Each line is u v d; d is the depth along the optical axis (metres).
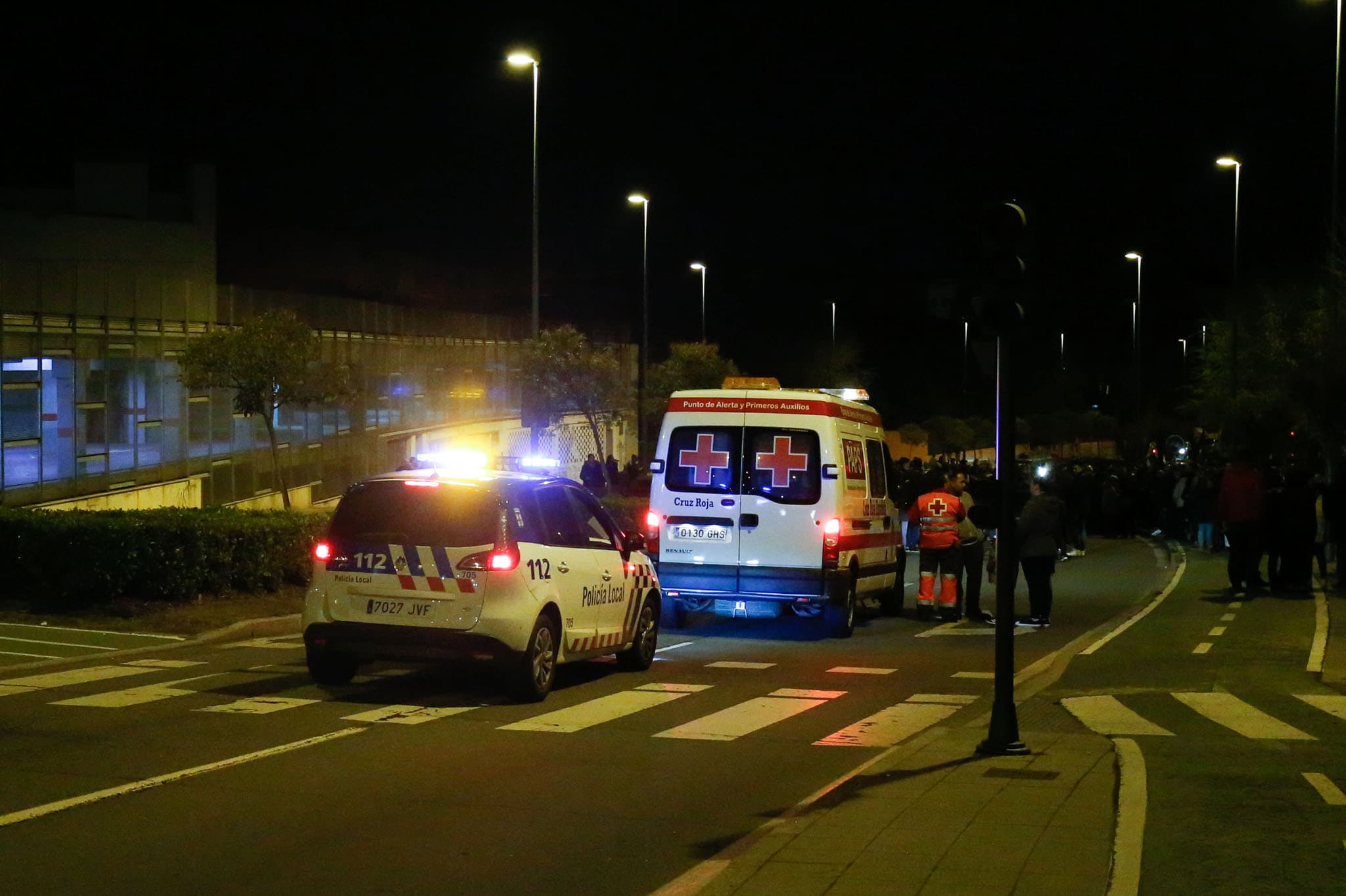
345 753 9.06
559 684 12.62
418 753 9.09
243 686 11.83
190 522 16.42
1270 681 12.60
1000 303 8.62
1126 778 8.09
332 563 11.45
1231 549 20.67
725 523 16.56
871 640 16.59
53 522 15.91
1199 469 34.75
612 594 12.78
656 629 13.82
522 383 38.03
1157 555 30.88
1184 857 6.41
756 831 7.00
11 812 7.35
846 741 9.81
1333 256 29.27
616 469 39.12
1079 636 16.95
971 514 12.51
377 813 7.46
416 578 11.21
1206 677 12.91
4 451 23.48
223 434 31.72
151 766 8.55
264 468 33.78
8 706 10.67
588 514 12.92
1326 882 5.99
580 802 7.80
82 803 7.55
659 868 6.48
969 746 9.19
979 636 17.09
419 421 45.34
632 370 63.47
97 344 26.48
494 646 11.08
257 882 6.16
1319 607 18.72
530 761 8.91
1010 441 8.82
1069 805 7.38
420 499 11.41
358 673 12.76
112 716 10.27
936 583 19.08
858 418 17.80
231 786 8.05
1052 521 18.03
